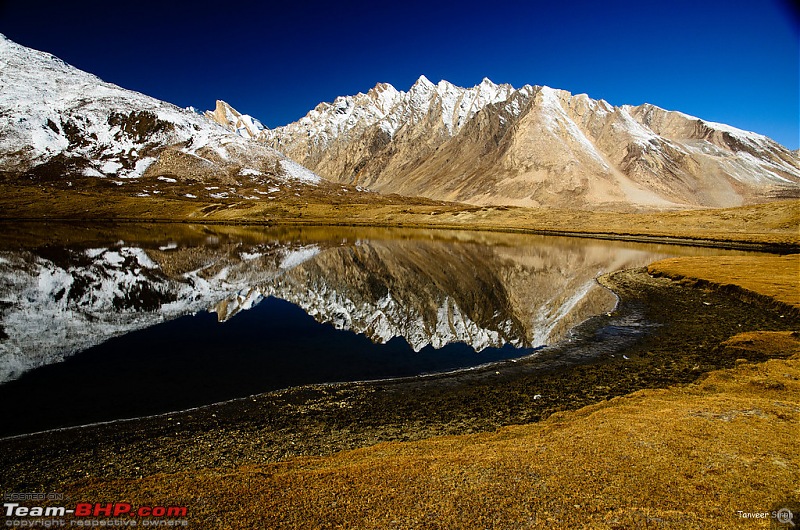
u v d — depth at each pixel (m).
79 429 21.75
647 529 11.01
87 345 35.81
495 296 58.31
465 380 28.09
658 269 65.50
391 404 24.45
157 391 26.78
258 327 42.38
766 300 43.91
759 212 134.62
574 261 87.69
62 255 85.00
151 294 55.84
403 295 59.53
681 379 26.66
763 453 14.24
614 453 14.84
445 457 15.73
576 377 27.98
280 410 23.83
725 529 10.78
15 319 42.78
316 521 12.20
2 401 25.25
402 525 11.83
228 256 93.69
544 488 13.13
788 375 23.22
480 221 193.00
